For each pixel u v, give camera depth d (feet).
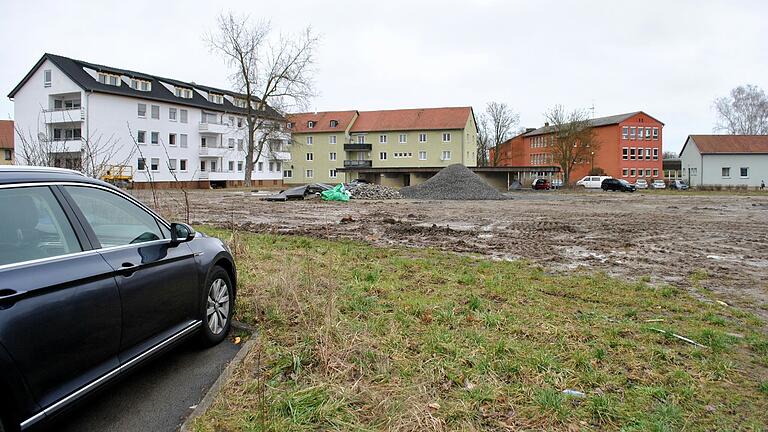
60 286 9.23
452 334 15.56
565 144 201.77
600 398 11.39
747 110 278.05
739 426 10.57
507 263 30.19
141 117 176.45
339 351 13.50
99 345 10.17
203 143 204.54
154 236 13.12
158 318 12.29
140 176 172.96
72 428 10.37
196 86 211.20
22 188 9.48
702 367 13.62
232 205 88.89
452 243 40.91
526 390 11.87
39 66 162.50
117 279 10.80
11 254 8.81
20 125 167.32
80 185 11.00
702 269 29.94
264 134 176.45
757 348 15.25
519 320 17.29
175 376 13.05
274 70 168.55
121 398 11.78
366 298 19.51
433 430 9.95
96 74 168.76
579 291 22.63
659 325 17.38
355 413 10.64
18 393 8.27
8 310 8.19
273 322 16.93
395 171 193.98
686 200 114.62
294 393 11.32
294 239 40.29
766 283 26.03
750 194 149.89
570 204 98.89
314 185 118.93
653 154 245.24
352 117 256.73
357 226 54.08
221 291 15.85
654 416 10.77
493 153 302.86
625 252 36.63
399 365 13.15
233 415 10.64
